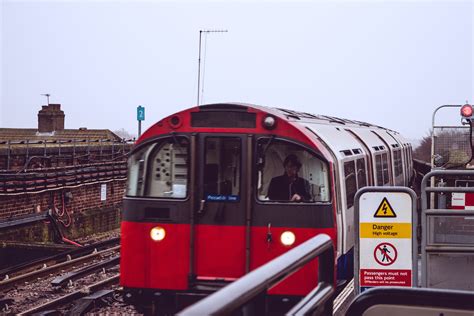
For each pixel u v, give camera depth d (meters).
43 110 30.17
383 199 6.57
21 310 10.36
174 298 8.01
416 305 3.30
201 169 7.99
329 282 2.85
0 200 16.84
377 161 13.92
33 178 18.05
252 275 1.94
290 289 7.71
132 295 8.09
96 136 29.20
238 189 7.92
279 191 7.91
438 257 6.90
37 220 18.11
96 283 11.72
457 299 3.25
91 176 21.33
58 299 10.48
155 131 8.10
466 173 6.46
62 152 21.19
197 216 7.95
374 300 3.34
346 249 9.55
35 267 14.41
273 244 7.85
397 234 6.58
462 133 11.83
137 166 8.15
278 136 7.91
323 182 7.89
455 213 6.71
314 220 7.83
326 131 10.08
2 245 16.25
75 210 20.56
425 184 6.66
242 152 7.93
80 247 16.56
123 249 8.12
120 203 23.84
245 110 7.96
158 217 8.01
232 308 1.67
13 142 20.30
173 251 7.97
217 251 7.91
